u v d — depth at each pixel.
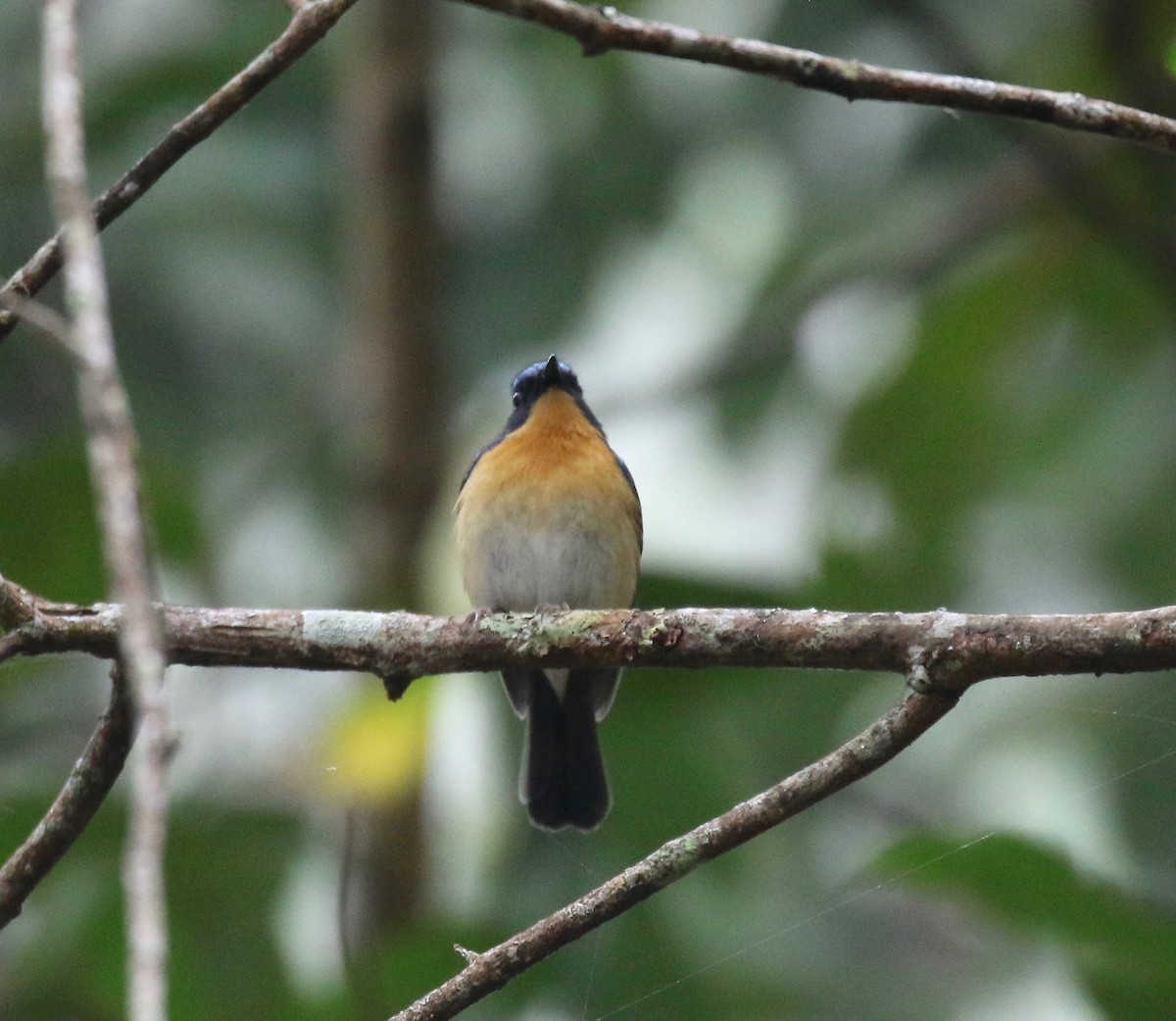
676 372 12.63
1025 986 10.65
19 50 13.91
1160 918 7.96
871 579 11.78
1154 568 11.83
